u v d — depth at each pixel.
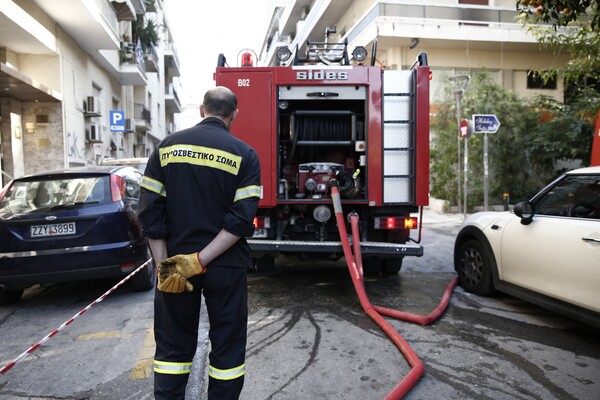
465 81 14.06
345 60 6.23
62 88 13.54
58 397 2.95
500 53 16.20
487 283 5.00
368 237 5.52
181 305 2.21
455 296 5.16
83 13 12.55
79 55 15.38
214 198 2.22
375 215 5.32
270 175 5.12
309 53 6.27
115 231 4.96
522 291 4.41
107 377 3.23
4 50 12.21
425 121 5.11
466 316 4.47
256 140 5.11
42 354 3.66
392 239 5.48
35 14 11.88
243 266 2.29
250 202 2.21
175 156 2.23
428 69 5.12
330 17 21.00
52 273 4.76
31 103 13.20
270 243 4.96
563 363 3.40
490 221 4.98
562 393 2.95
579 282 3.69
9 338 4.07
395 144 5.19
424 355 3.53
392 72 5.18
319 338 3.88
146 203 2.23
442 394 2.92
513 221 4.60
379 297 5.13
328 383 3.07
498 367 3.32
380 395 2.91
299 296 5.16
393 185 5.20
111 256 4.89
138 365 3.41
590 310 3.61
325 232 5.40
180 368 2.24
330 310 4.64
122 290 5.62
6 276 4.70
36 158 13.24
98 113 15.91
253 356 3.52
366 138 5.17
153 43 24.78
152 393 2.98
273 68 5.11
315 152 5.94
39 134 13.27
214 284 2.20
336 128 5.53
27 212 4.84
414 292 5.35
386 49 15.94
